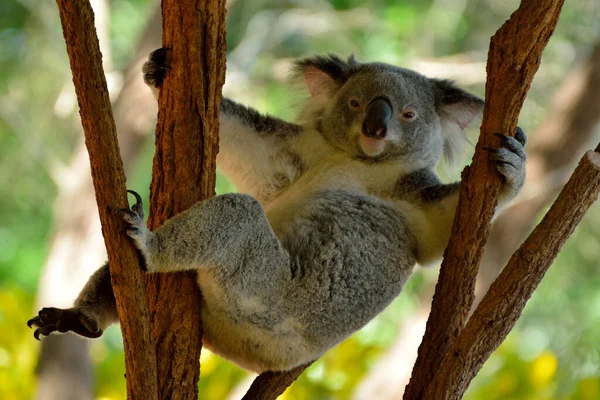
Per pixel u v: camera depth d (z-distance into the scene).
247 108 9.20
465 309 7.63
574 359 16.83
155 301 7.21
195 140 7.02
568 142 17.67
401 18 22.69
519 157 7.41
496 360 15.28
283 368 8.04
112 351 19.92
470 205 7.46
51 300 18.11
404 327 17.11
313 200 8.69
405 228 8.67
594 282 20.78
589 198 6.92
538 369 14.60
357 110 9.33
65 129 22.98
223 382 14.00
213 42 6.95
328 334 8.08
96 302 7.86
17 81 22.98
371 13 23.55
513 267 6.99
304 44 23.62
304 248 8.16
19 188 23.47
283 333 7.86
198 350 7.30
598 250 20.91
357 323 8.27
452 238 7.59
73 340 17.72
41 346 17.66
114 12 23.84
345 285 8.16
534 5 6.94
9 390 15.05
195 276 7.33
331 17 23.30
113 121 6.19
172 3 6.95
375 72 9.55
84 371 17.86
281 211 8.64
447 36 23.09
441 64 20.42
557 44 21.94
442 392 7.10
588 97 17.67
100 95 6.10
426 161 9.44
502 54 7.14
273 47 23.69
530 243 6.96
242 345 7.86
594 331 18.58
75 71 6.07
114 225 6.33
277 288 7.72
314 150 9.35
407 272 8.66
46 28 22.78
